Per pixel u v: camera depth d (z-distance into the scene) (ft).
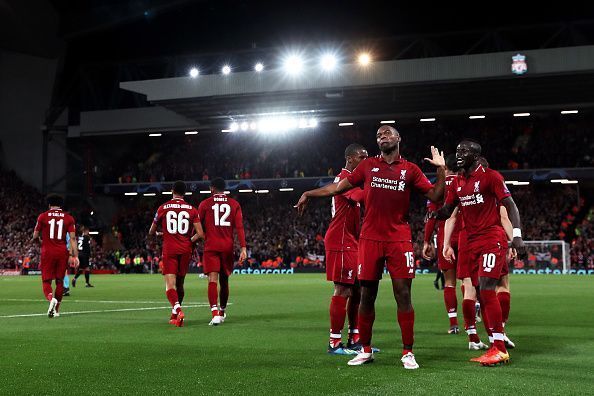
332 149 158.61
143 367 19.89
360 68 124.06
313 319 35.83
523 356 22.12
